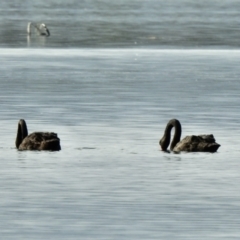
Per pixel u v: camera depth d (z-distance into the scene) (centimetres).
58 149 3416
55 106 4747
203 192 2770
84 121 4194
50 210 2562
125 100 5041
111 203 2639
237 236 2322
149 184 2870
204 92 5466
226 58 7894
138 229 2384
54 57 7956
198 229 2386
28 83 5891
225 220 2470
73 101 4972
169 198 2697
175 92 5447
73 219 2475
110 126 4034
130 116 4381
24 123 3488
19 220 2461
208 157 3300
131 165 3155
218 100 5084
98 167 3117
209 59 7794
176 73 6594
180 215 2517
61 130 3919
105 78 6247
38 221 2453
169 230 2375
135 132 3869
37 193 2748
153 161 3225
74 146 3509
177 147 3425
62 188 2812
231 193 2759
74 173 3019
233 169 3098
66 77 6294
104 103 4894
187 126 4088
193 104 4894
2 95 5225
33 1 19250
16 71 6656
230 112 4572
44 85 5781
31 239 2292
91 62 7481
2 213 2528
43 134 3453
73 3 18800
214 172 3047
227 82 6019
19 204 2622
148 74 6519
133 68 6975
